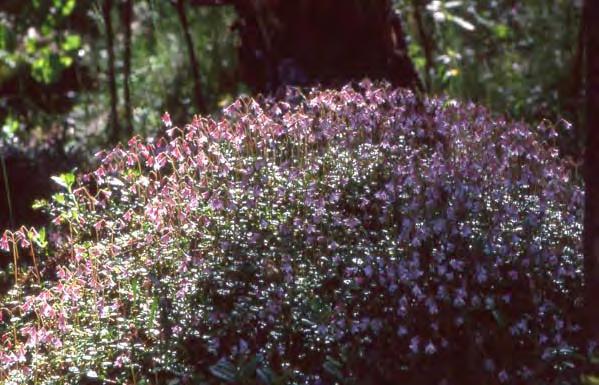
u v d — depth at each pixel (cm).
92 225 762
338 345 671
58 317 667
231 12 1348
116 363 640
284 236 714
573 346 682
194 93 1232
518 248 722
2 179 972
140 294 688
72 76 1322
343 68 1013
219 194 734
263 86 1098
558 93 1190
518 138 801
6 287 779
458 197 729
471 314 698
